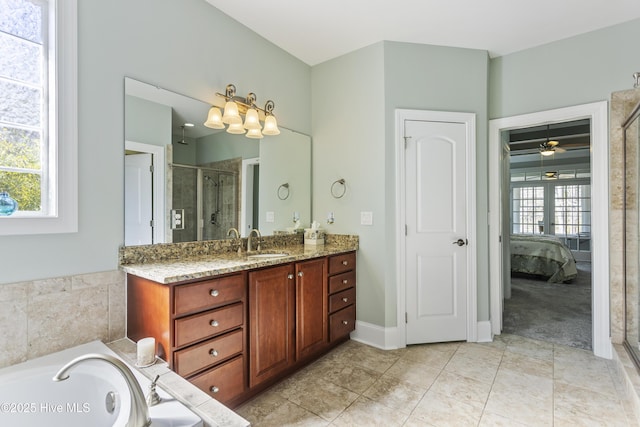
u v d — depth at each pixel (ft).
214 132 7.38
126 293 5.72
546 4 7.14
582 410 5.74
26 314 4.63
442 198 8.89
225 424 3.39
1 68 4.63
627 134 7.54
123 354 5.02
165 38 6.39
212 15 7.29
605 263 7.95
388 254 8.63
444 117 8.88
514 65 9.32
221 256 7.10
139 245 5.99
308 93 10.18
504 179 12.76
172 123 6.54
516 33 8.35
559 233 23.95
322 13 7.55
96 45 5.36
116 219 5.65
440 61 8.97
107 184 5.53
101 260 5.46
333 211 9.71
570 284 15.89
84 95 5.22
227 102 7.24
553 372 7.15
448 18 7.70
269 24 8.02
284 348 6.72
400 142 8.67
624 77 7.82
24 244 4.64
